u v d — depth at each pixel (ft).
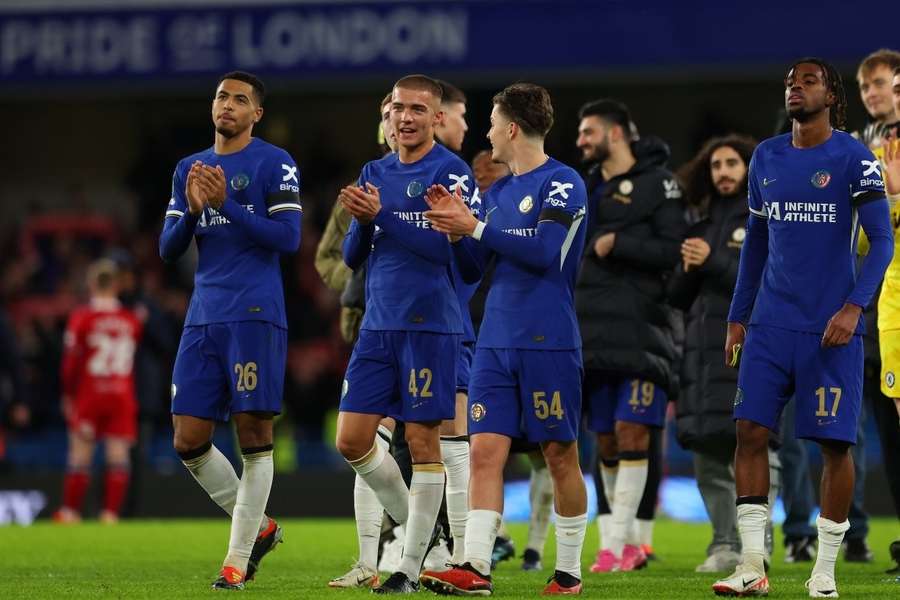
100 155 295.89
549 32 202.90
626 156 91.66
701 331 88.22
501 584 74.84
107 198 293.84
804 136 65.87
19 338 259.39
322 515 175.83
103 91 220.23
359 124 286.87
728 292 87.97
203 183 67.00
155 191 279.49
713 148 91.76
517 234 66.49
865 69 86.02
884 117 85.40
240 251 69.31
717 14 197.47
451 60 204.74
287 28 209.15
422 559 67.00
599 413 90.43
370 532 72.74
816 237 65.16
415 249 66.23
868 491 161.99
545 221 65.16
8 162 297.33
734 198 89.86
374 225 67.77
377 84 223.10
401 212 67.46
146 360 160.45
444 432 75.25
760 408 65.41
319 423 226.17
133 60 213.87
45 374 220.02
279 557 100.42
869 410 123.44
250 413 68.95
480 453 65.87
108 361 156.56
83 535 127.13
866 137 86.53
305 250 257.14
